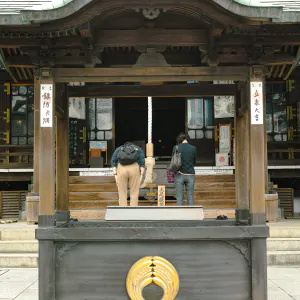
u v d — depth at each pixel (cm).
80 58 504
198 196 1170
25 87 1490
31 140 1486
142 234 463
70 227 484
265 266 468
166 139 2430
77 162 1546
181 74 507
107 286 467
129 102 2241
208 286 469
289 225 956
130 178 723
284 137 1486
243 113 593
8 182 1452
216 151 1538
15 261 795
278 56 516
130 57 608
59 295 467
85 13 459
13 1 473
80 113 1562
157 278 461
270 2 479
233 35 494
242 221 565
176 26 507
